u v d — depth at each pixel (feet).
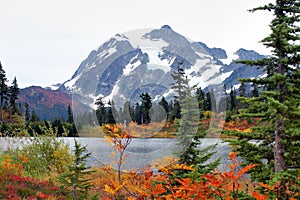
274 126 17.26
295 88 16.46
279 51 16.46
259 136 17.61
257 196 9.32
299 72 16.92
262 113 16.69
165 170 9.64
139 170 7.97
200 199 10.53
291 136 16.48
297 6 17.44
